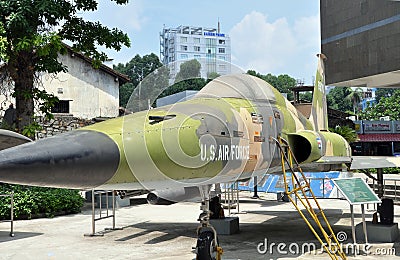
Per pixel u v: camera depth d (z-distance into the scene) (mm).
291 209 15008
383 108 72875
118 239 10109
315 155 8383
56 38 13188
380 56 18641
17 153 4352
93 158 4730
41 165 4359
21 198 12914
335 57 20859
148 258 8258
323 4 21422
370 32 19062
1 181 4277
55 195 13680
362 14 19406
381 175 10523
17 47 12914
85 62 28625
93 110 28750
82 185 4840
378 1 18641
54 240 9984
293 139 8367
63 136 4980
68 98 27969
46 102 14922
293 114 8922
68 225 11953
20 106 14891
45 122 20969
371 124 47469
